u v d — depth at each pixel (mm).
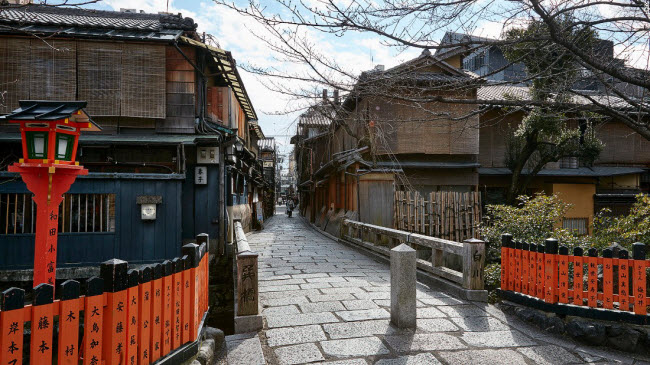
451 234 11547
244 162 18578
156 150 12414
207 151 12758
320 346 4676
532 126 15656
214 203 12812
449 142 16328
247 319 5203
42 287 2412
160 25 12609
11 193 8680
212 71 14992
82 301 2736
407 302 5293
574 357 4516
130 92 11898
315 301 6535
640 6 4418
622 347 4734
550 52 5133
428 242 8109
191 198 12742
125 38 11602
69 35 11320
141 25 12969
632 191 20422
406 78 5152
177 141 11414
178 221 9859
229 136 14195
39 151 4918
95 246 9352
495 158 19062
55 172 5000
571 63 5570
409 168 16391
